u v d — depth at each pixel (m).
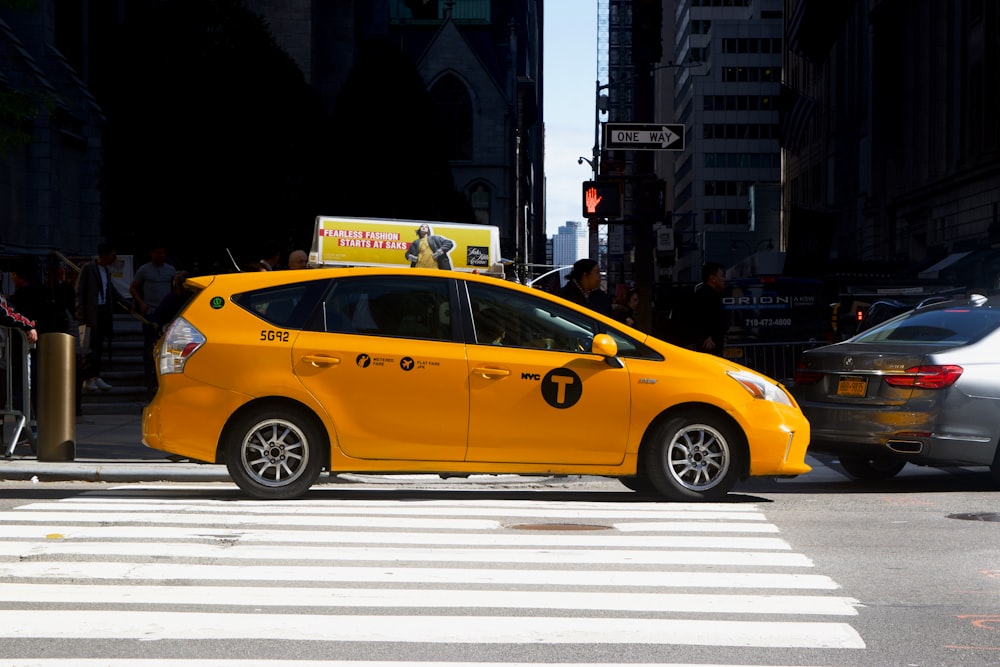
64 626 5.45
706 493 9.90
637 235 13.78
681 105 142.88
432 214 61.59
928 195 55.44
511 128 104.06
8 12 45.16
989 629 5.57
